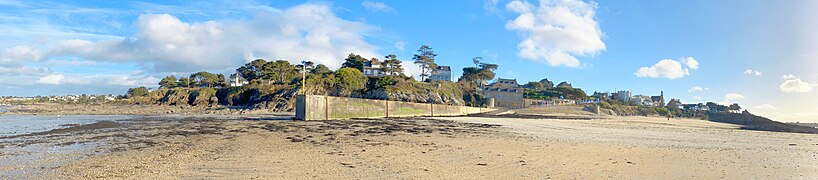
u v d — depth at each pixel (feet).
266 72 407.23
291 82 349.61
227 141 54.13
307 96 130.11
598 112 342.44
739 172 33.60
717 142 66.13
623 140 65.51
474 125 111.96
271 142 53.47
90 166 31.71
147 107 304.30
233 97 359.66
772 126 186.80
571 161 38.32
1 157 36.73
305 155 39.99
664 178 30.40
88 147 45.52
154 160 35.22
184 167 31.65
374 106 172.55
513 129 93.71
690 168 35.27
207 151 42.19
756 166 37.22
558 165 35.78
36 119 123.75
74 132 69.15
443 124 116.06
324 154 41.09
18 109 235.20
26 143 49.78
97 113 189.88
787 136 92.43
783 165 38.29
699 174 32.35
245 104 356.59
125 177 27.35
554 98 474.90
